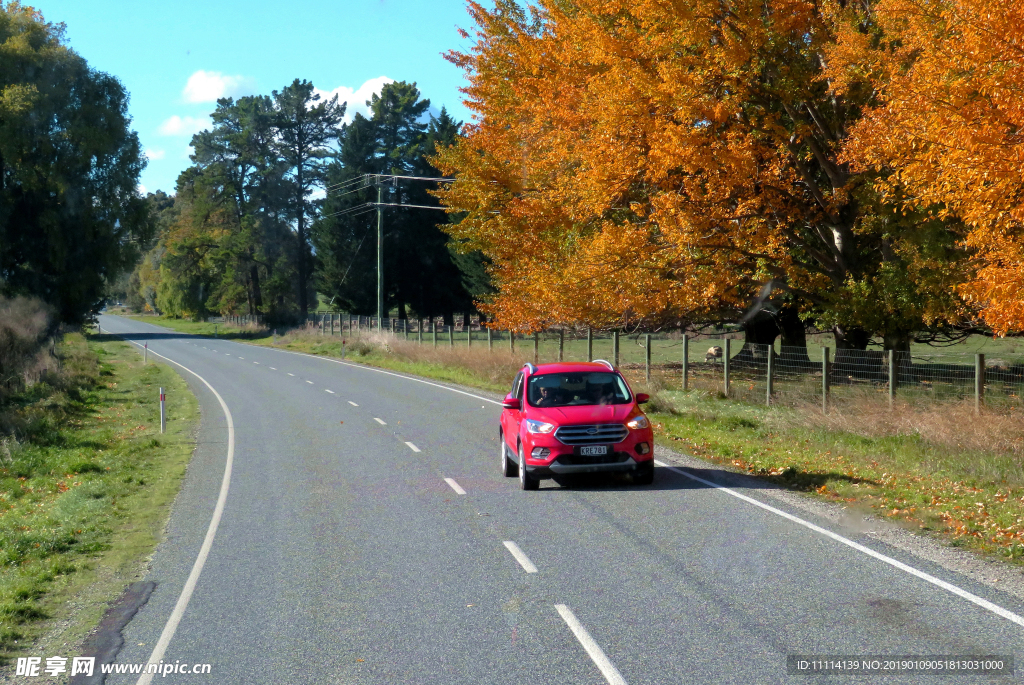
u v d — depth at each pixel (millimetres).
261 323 92000
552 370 14117
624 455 12641
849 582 7891
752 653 6270
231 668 6430
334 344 58469
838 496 11906
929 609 7086
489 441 18219
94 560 9914
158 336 88312
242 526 11250
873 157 18000
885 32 19344
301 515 11734
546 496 12375
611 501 11852
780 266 24188
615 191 23953
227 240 95875
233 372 42062
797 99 21766
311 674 6238
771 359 21828
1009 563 8406
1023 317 12156
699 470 14195
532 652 6453
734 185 22344
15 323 34000
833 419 17781
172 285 114000
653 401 22266
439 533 10336
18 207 51500
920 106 13984
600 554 9141
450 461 15766
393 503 12227
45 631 7512
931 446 14766
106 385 36281
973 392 16891
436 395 28531
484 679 5992
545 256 27516
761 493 12172
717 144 21703
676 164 21844
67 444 20406
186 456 17891
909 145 15359
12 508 13992
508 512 11367
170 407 28312
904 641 6395
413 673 6160
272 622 7422
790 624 6840
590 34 24000
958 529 9695
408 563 9078
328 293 88625
